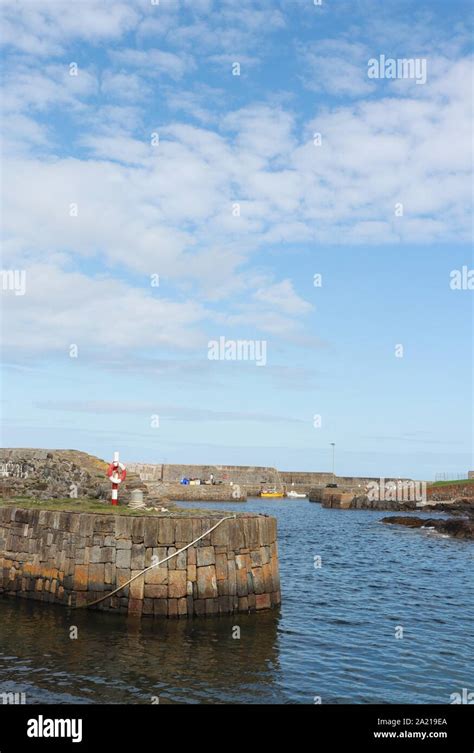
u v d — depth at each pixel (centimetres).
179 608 1862
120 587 1880
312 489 10938
